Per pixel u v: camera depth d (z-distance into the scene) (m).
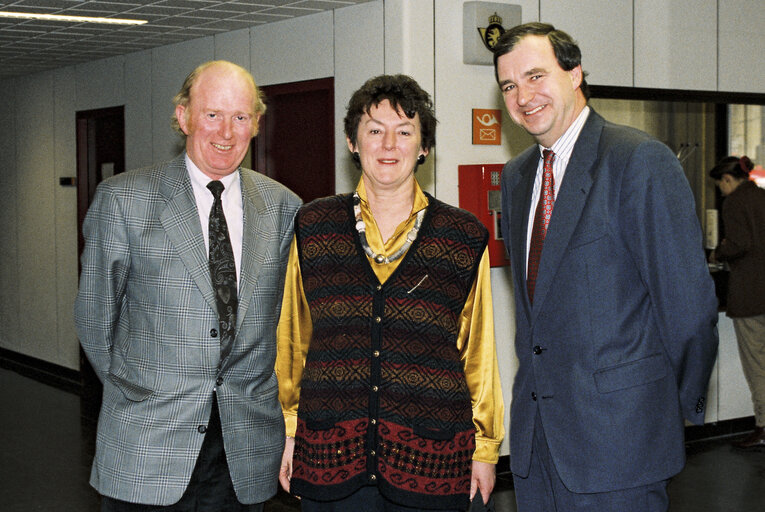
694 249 2.25
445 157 4.80
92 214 2.54
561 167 2.45
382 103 2.31
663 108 5.48
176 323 2.49
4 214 9.20
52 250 8.32
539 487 2.53
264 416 2.61
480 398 2.46
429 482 2.28
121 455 2.49
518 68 2.40
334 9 5.12
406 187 2.39
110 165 7.66
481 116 4.89
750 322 5.46
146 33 6.09
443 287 2.34
